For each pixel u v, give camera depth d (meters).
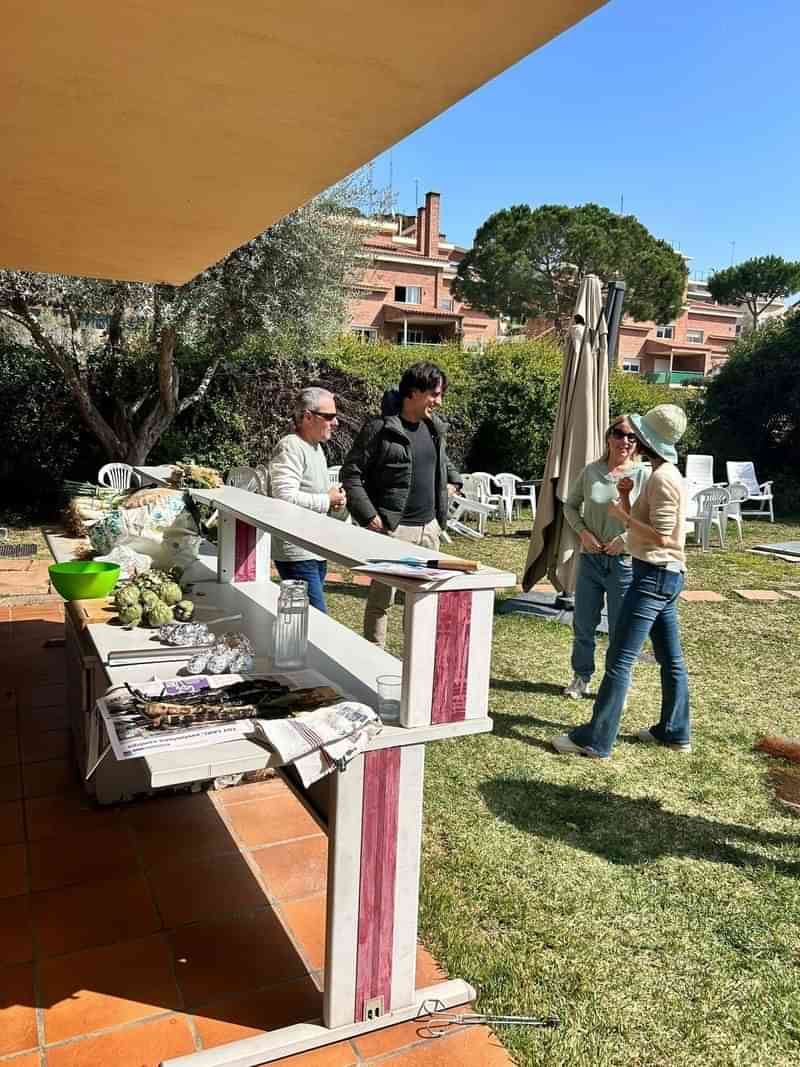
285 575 3.52
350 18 1.53
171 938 2.23
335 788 1.75
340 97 1.97
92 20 1.61
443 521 3.93
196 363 10.46
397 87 1.88
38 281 8.46
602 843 2.84
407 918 1.91
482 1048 1.87
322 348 11.16
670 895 2.53
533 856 2.73
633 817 3.04
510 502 10.50
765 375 14.02
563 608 6.27
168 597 2.67
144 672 2.15
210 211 3.21
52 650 4.88
